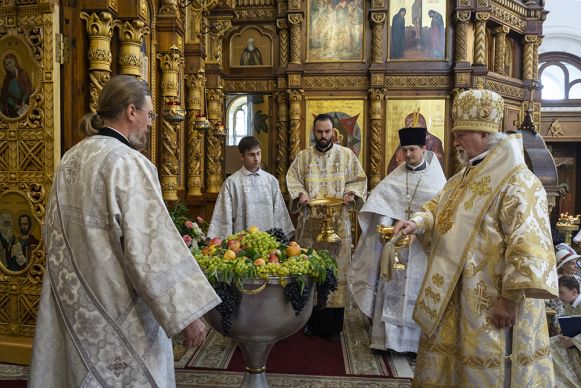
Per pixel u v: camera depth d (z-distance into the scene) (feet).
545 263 5.38
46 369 5.26
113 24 11.56
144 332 5.21
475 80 27.84
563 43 38.06
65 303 5.15
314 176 13.69
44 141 10.39
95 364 5.05
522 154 6.23
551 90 38.52
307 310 7.88
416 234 7.16
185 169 21.27
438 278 6.33
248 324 7.45
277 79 28.58
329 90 28.35
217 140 25.40
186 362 11.22
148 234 4.97
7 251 10.77
